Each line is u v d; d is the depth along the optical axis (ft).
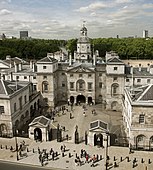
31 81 351.67
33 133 236.63
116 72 318.86
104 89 344.08
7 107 239.91
